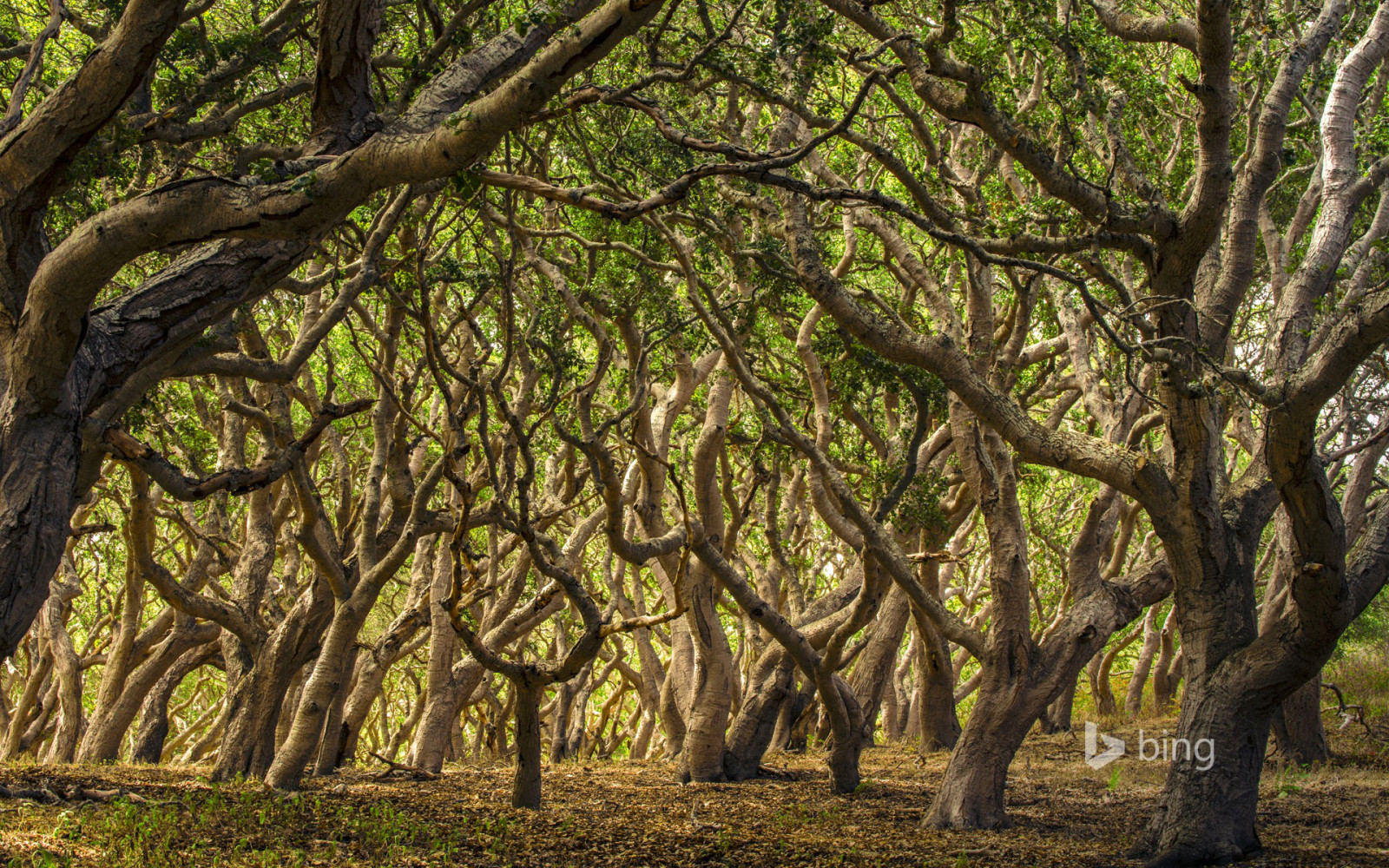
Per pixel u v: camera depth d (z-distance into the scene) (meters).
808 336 12.93
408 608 17.34
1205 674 9.37
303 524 12.59
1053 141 11.55
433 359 8.70
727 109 12.35
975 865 8.96
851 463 16.25
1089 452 9.95
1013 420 10.17
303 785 13.56
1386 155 11.29
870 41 13.37
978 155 13.72
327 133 6.56
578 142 10.58
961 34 9.41
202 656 19.33
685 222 11.71
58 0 7.48
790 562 19.67
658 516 14.99
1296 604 8.45
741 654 24.64
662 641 27.19
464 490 8.89
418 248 9.10
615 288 11.94
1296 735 16.77
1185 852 8.89
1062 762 18.44
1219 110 8.34
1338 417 16.08
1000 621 11.50
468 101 6.00
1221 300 10.12
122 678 18.55
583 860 8.96
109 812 9.39
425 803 12.39
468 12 8.93
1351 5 11.79
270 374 9.83
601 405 16.11
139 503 13.32
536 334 11.42
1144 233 8.98
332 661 12.97
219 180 5.60
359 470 22.48
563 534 24.59
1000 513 11.60
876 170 14.95
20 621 5.96
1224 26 7.91
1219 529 9.52
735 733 16.41
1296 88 9.89
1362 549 8.84
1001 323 17.19
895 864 9.02
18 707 21.80
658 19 11.50
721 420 14.29
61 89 5.96
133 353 6.67
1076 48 9.27
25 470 6.00
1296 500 8.05
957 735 20.69
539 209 14.06
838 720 13.95
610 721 37.31
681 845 9.91
